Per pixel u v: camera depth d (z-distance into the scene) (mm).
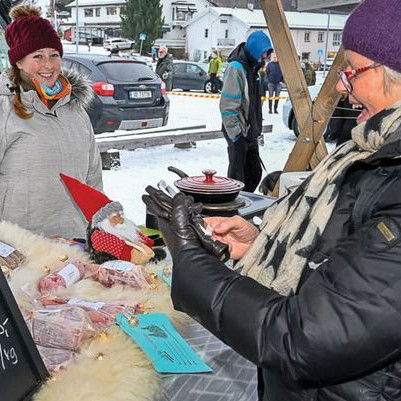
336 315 736
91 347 1158
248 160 4555
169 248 926
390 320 721
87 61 7254
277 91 12734
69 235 2096
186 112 12148
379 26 809
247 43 4238
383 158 810
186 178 2049
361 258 744
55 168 2037
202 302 835
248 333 789
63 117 2076
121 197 5094
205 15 36750
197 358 1205
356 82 861
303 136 3078
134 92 7320
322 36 32344
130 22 39656
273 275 964
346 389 820
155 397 1074
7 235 1570
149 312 1373
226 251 899
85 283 1442
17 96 1966
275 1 2922
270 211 1110
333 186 903
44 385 1049
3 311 1021
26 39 1910
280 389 913
